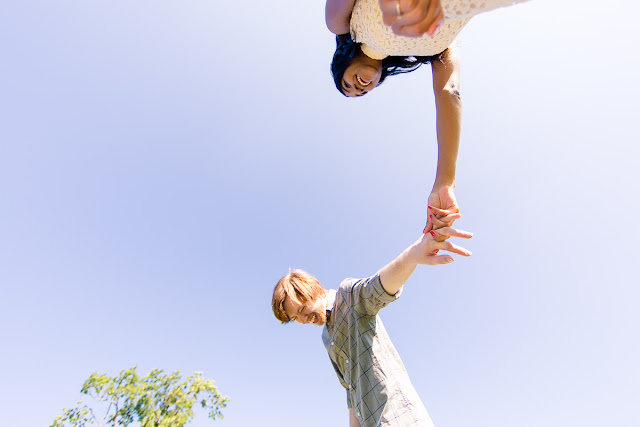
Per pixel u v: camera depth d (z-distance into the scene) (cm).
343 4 103
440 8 61
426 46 99
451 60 124
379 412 150
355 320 170
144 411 684
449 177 117
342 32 115
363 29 101
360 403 158
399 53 101
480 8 61
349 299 176
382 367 160
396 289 153
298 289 192
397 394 154
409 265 140
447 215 114
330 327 187
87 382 694
